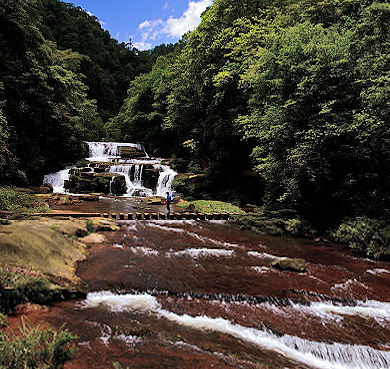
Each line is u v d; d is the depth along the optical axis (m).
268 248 9.88
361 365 3.97
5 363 2.54
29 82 21.12
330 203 12.51
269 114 13.69
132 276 6.27
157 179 24.48
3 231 5.90
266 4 23.38
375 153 11.38
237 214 14.80
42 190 19.14
